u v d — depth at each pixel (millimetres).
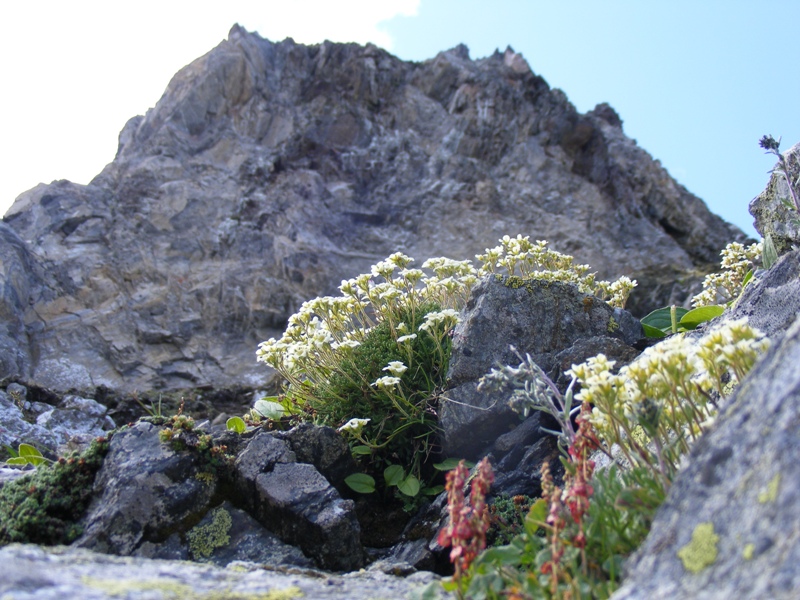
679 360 2727
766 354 2342
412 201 17484
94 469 3920
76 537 3639
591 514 2734
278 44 20250
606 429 3035
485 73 20391
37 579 2361
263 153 17562
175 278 14547
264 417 5402
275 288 14531
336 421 4898
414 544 4031
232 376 13125
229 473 3963
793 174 4742
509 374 3340
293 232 15688
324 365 5168
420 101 19922
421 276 5137
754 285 4305
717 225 18688
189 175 16547
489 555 2703
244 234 15570
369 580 3191
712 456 2215
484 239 16656
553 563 2344
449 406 4574
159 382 12820
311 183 17109
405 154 18594
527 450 4277
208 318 14055
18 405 10078
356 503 4387
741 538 1969
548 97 20422
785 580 1769
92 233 14844
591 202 18297
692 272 16469
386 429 4754
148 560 3018
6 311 12805
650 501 2607
